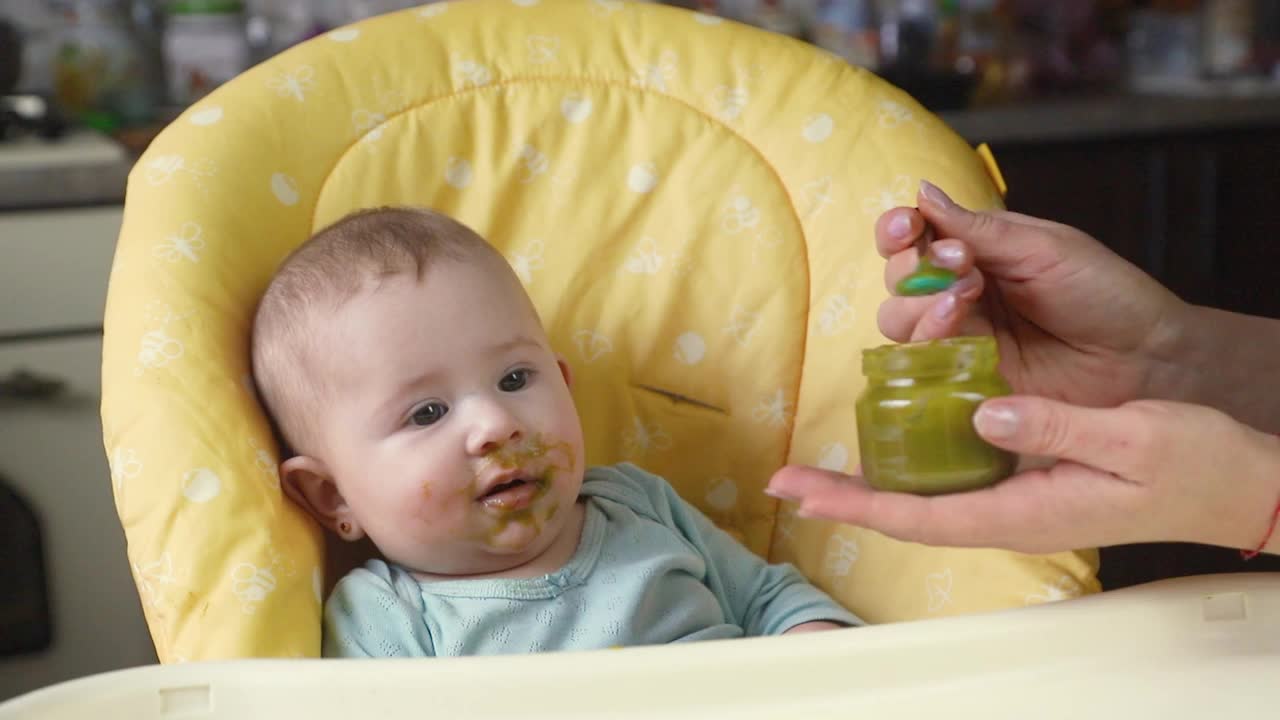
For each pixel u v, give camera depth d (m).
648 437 1.15
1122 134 2.05
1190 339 0.94
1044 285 0.93
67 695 0.69
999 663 0.72
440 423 1.00
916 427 0.70
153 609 0.91
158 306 1.00
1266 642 0.73
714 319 1.14
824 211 1.14
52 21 2.14
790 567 1.09
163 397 0.97
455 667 0.70
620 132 1.17
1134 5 2.44
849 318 1.12
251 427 0.99
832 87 1.17
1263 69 2.39
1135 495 0.67
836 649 0.72
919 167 1.12
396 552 1.02
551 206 1.16
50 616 1.76
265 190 1.09
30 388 1.71
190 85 2.09
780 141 1.16
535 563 1.04
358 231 1.04
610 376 1.15
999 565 0.97
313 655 0.91
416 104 1.15
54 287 1.71
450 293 1.01
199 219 1.05
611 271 1.15
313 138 1.12
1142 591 0.75
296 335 1.01
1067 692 0.70
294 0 2.23
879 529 0.71
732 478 1.14
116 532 1.77
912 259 0.86
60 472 1.74
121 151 1.77
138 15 2.17
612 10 1.22
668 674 0.71
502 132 1.16
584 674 0.70
